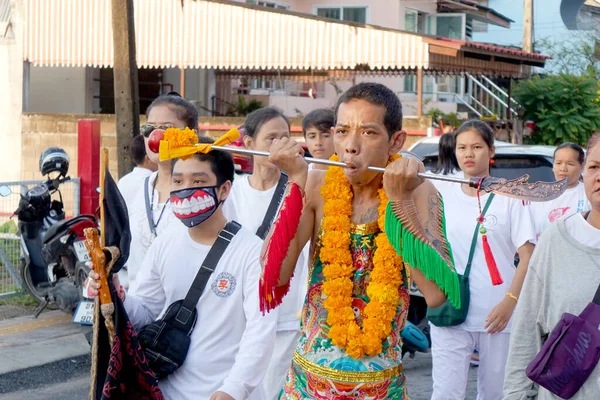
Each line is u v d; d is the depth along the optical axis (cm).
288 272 308
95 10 1731
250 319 355
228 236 364
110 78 2070
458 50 1628
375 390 297
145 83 2125
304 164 299
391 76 2203
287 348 477
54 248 754
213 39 1731
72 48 1747
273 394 480
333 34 1673
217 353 357
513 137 2020
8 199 1073
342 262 301
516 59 1911
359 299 304
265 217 500
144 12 1759
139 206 475
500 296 481
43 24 1753
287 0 2250
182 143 325
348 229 305
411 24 2356
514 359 349
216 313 359
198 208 357
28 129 1723
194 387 355
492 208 487
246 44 1717
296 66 1702
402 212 291
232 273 360
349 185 309
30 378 658
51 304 839
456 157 539
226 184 366
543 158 785
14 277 899
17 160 1734
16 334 766
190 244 364
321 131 600
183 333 357
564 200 623
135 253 475
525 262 475
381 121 297
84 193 943
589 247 333
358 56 1662
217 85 2145
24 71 1756
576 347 321
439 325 475
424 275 297
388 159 307
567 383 323
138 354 337
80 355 716
